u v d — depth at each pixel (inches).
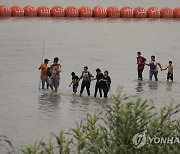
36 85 2864.2
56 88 2699.3
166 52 4178.2
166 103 2448.3
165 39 4928.6
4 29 5191.9
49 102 2456.9
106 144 1075.3
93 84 2942.9
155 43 4660.4
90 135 1117.1
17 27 5364.2
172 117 2069.4
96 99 2536.9
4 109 2305.6
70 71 3287.4
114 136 1088.2
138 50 4256.9
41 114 2219.5
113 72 3309.5
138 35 5142.7
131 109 1125.1
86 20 6235.2
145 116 1101.1
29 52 3966.5
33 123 2069.4
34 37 4744.1
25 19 6087.6
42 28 5359.3
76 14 6471.5
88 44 4475.9
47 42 4495.6
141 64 3065.9
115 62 3673.7
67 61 3636.8
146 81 3051.2
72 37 4847.4
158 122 1107.3
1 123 2065.7
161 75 3267.7
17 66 3430.1
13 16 6328.7
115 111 1114.7
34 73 3218.5
